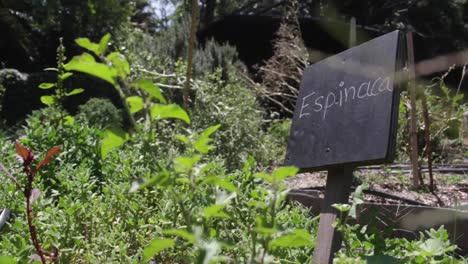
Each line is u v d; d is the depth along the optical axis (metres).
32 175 1.63
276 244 1.23
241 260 1.42
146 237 2.29
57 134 3.56
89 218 2.26
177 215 2.05
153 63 7.08
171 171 1.18
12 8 18.52
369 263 1.67
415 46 13.67
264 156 6.41
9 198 2.59
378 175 5.52
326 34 15.12
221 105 6.28
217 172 2.95
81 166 3.01
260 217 1.25
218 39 17.22
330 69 2.27
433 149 6.85
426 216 3.25
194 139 1.28
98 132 3.62
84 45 1.03
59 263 1.91
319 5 15.66
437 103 7.15
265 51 16.94
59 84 3.98
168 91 6.80
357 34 14.41
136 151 3.36
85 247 2.09
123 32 11.35
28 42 18.28
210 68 11.04
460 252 3.16
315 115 2.27
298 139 2.32
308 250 2.12
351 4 15.23
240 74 10.88
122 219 2.42
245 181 2.51
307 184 5.24
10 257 1.58
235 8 20.98
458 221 3.20
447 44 13.34
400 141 6.66
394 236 3.24
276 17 16.16
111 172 3.17
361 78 2.10
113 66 1.04
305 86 2.40
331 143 2.13
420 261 1.76
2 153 3.35
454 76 7.78
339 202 2.01
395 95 1.94
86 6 17.92
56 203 2.74
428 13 13.78
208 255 1.11
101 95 12.62
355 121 2.05
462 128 6.51
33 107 14.14
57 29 18.39
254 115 7.21
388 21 14.82
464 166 6.43
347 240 1.93
